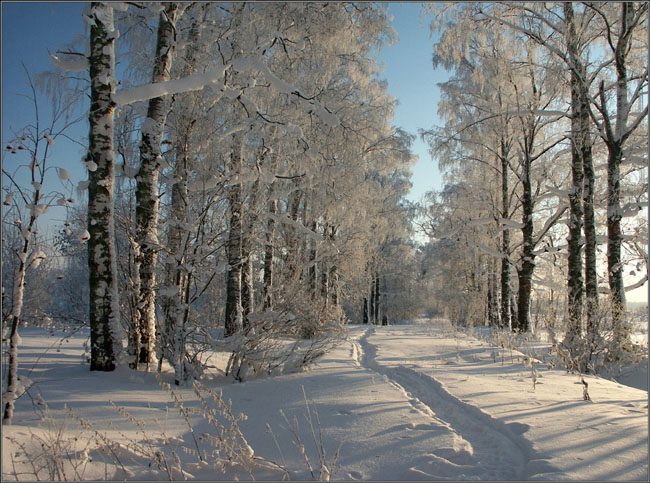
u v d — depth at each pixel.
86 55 6.20
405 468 2.85
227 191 6.31
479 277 23.23
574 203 11.45
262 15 9.09
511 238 20.06
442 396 4.96
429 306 39.09
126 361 6.04
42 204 3.55
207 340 6.06
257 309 6.73
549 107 14.64
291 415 4.19
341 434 3.58
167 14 6.92
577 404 4.42
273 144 10.18
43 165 3.63
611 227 10.77
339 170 11.12
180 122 6.54
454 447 3.14
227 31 8.26
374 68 14.88
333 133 11.23
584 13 10.84
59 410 3.96
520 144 15.51
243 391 5.27
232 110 8.66
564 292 14.95
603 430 3.48
